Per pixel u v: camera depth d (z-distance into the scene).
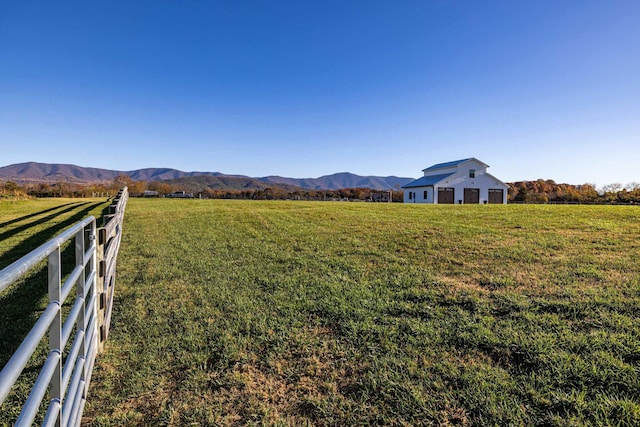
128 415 2.41
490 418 2.23
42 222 11.13
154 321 3.88
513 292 4.25
